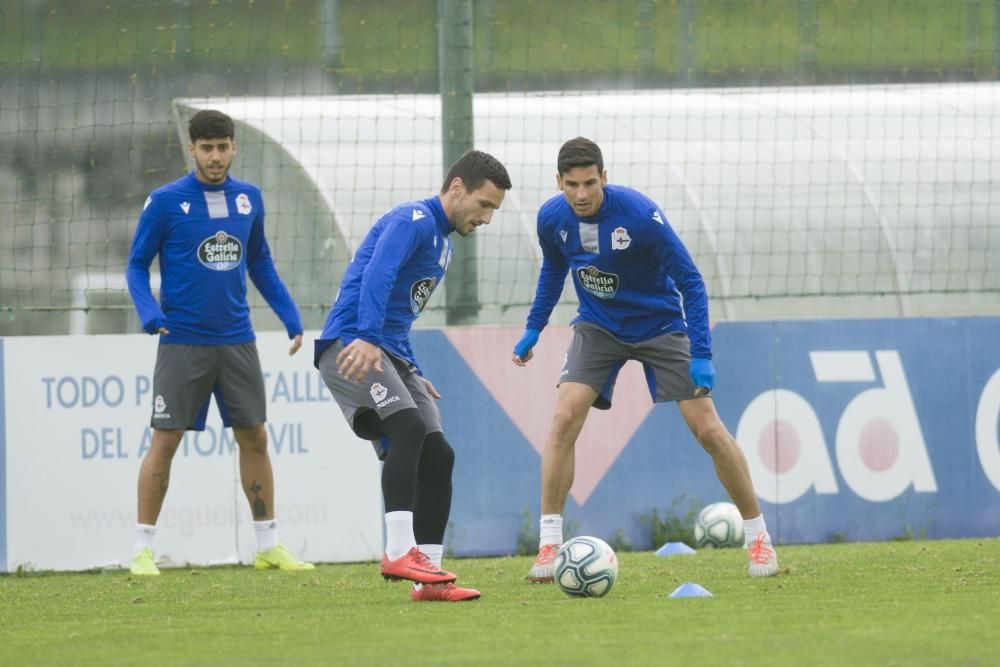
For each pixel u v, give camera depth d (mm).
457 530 30891
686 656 13805
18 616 19688
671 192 34750
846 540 31984
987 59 41062
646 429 31609
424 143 34094
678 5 40250
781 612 17547
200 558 29625
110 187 44062
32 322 46906
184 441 29703
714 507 31125
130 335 29844
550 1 38438
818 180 35250
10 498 29328
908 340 32562
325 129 34031
